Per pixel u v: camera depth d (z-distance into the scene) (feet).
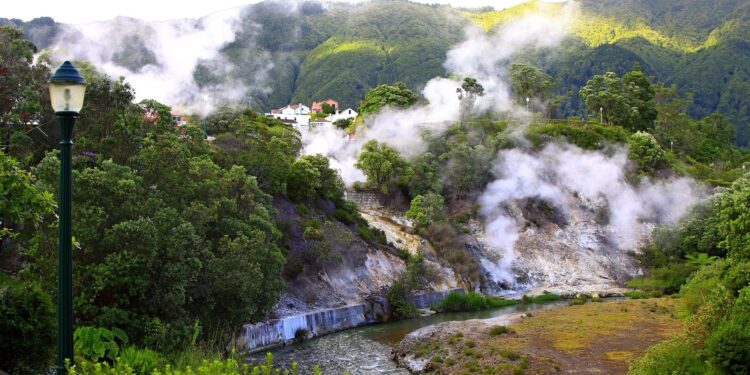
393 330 173.47
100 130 155.84
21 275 103.19
